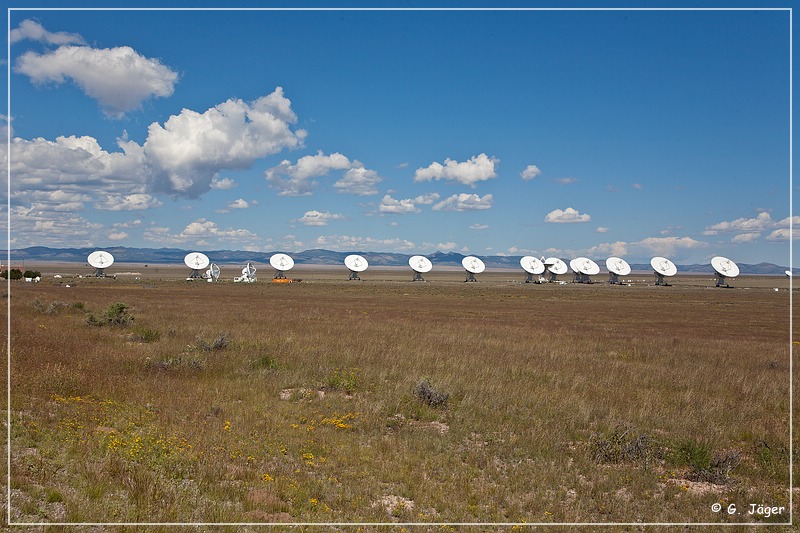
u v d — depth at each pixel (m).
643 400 19.11
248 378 20.98
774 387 21.98
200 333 32.69
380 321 45.28
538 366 25.02
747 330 50.94
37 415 14.00
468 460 13.18
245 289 106.44
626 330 47.59
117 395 16.86
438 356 26.42
